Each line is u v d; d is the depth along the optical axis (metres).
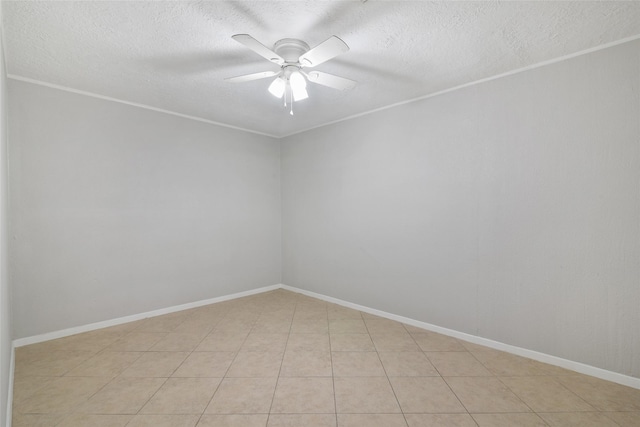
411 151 3.27
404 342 2.84
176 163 3.72
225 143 4.19
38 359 2.51
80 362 2.47
